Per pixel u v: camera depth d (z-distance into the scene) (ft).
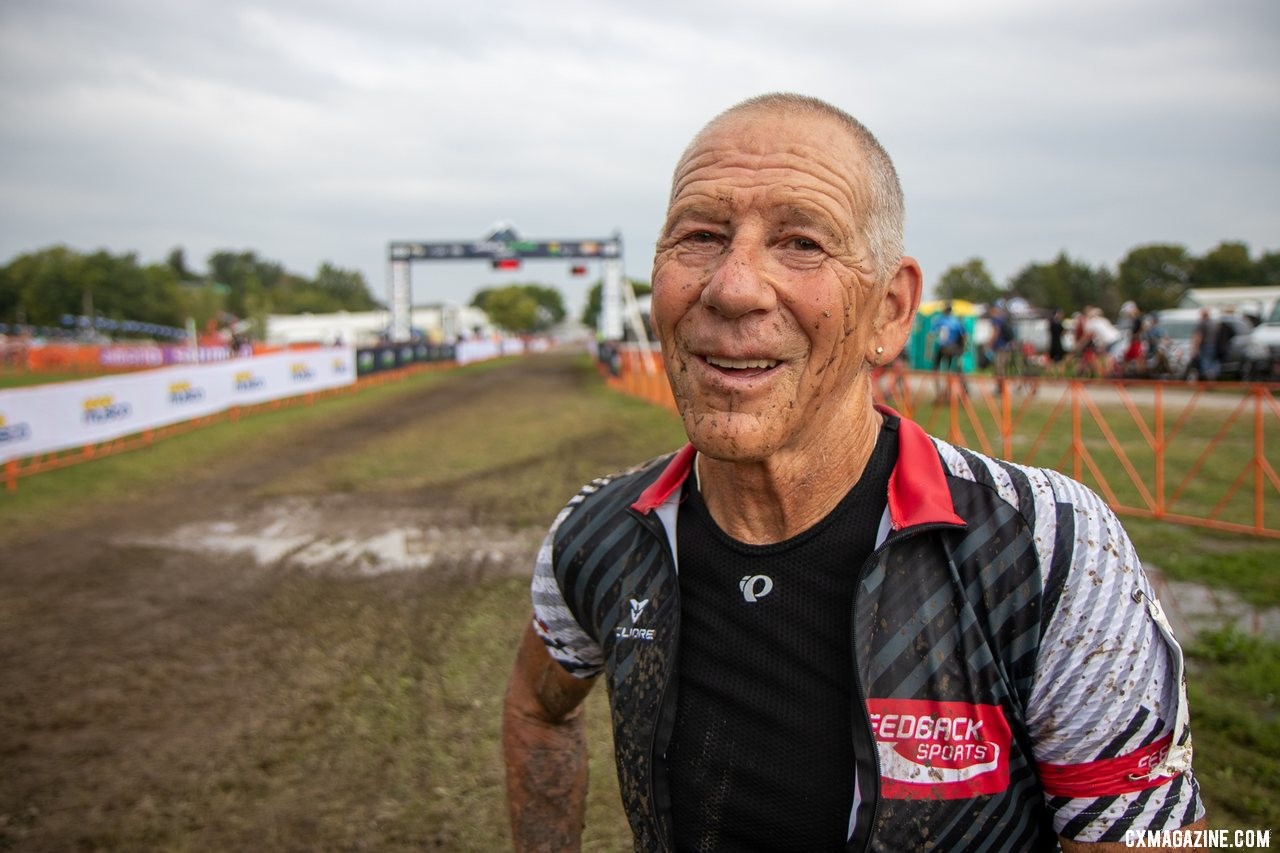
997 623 3.10
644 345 79.51
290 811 11.18
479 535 25.09
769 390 3.14
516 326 320.70
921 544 3.24
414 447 43.42
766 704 3.34
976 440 38.37
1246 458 32.81
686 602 3.61
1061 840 3.25
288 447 43.55
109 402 40.93
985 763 3.09
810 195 3.12
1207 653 14.24
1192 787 3.11
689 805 3.46
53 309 237.25
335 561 22.72
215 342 139.54
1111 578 3.06
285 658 16.10
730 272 3.06
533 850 4.70
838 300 3.15
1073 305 231.50
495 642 16.61
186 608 19.11
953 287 229.45
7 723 13.66
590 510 4.09
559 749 4.77
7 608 19.16
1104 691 3.00
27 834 10.78
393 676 15.15
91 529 26.48
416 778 11.87
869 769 3.10
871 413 3.58
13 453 33.76
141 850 10.46
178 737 13.16
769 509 3.45
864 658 3.16
